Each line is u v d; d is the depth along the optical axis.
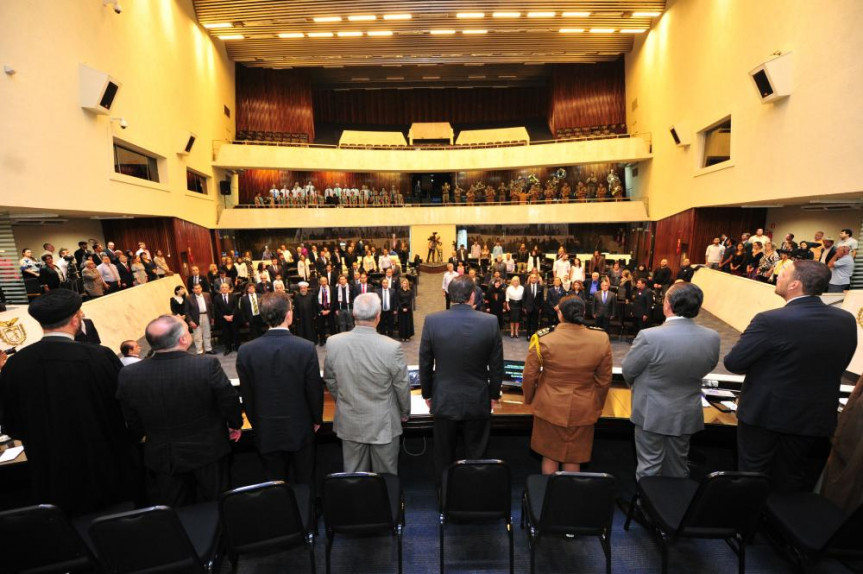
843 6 7.19
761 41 9.37
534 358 2.79
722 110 10.98
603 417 3.38
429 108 24.16
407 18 14.86
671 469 2.81
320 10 14.16
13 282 8.20
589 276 12.65
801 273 2.43
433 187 22.83
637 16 15.12
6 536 2.00
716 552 2.72
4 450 3.01
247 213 16.98
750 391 2.56
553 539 2.87
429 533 2.95
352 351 2.63
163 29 11.91
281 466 2.80
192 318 7.92
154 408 2.33
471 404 2.74
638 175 17.70
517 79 22.19
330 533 2.45
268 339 2.65
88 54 8.41
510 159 18.30
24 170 6.80
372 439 2.68
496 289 9.22
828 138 7.54
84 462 2.34
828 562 2.58
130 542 2.01
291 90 19.94
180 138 12.65
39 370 2.22
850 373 5.32
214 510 2.48
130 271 9.65
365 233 19.83
